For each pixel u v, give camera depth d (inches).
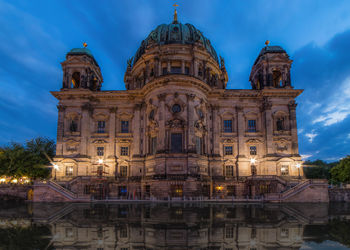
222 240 522.3
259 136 2176.4
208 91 2111.2
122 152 2167.8
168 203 1476.4
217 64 2418.8
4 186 2007.9
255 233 588.4
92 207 1225.4
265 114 2155.5
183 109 1913.1
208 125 2146.9
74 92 2160.4
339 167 2527.1
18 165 2161.7
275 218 827.4
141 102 2201.0
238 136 2165.4
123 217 840.3
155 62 2107.5
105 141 2162.9
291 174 2047.2
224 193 1863.9
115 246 476.7
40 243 499.2
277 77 2509.8
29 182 2413.9
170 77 1899.6
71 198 1608.0
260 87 2321.6
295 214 948.6
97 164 1994.3
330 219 820.0
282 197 1600.6
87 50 2338.8
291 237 549.0
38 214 962.7
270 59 2230.6
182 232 595.2
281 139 2116.1
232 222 734.5
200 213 949.8
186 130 1871.3
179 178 1678.2
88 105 2183.8
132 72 2517.2
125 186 1915.6
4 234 583.5
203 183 1763.0
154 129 1943.9
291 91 2145.7
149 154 1990.7
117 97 2225.6
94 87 2466.8
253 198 1657.2
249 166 2116.1
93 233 588.1
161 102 1926.7
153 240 522.6
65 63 2239.2
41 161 2325.3
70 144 2122.3
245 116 2208.4
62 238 541.0
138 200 1588.3
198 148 1958.7
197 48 2176.4
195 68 2149.4
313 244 486.9
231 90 2206.0
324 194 1627.7
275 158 2066.9
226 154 2160.4
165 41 2281.0
